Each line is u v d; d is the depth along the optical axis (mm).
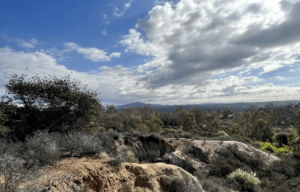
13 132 8938
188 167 10609
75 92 11648
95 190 4188
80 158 5773
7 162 3711
